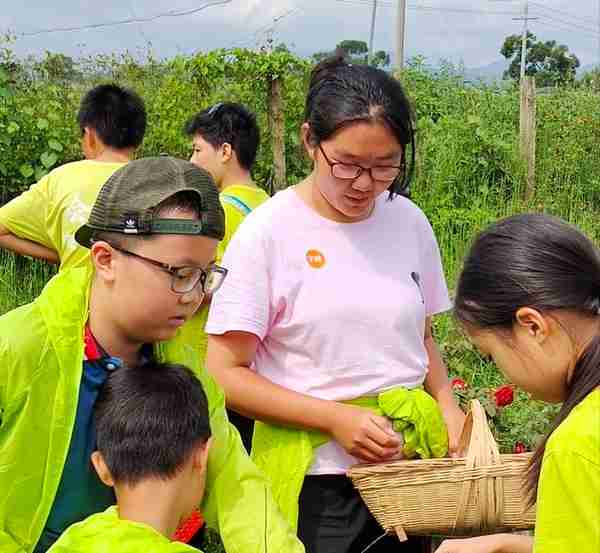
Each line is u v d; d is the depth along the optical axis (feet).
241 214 12.64
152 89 28.78
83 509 6.79
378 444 8.33
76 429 6.65
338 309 8.52
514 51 151.94
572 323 5.79
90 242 6.63
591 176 33.06
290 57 26.94
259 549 6.82
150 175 6.28
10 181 24.70
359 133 8.01
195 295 6.45
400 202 9.23
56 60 27.89
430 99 36.55
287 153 28.32
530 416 13.87
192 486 6.55
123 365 6.76
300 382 8.70
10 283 21.30
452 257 23.76
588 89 42.14
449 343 16.88
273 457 8.79
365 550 8.75
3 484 6.41
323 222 8.73
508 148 32.04
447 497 8.06
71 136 24.98
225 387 8.70
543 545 5.65
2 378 6.31
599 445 5.43
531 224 6.01
